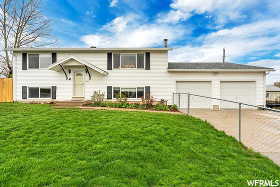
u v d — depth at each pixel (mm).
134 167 3086
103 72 11883
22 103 11281
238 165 3381
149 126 5695
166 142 4430
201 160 3541
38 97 12453
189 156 3697
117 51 12625
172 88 12617
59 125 5613
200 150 4047
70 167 3049
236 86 12594
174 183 2646
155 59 12680
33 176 2760
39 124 5719
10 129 5188
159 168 3133
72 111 8258
